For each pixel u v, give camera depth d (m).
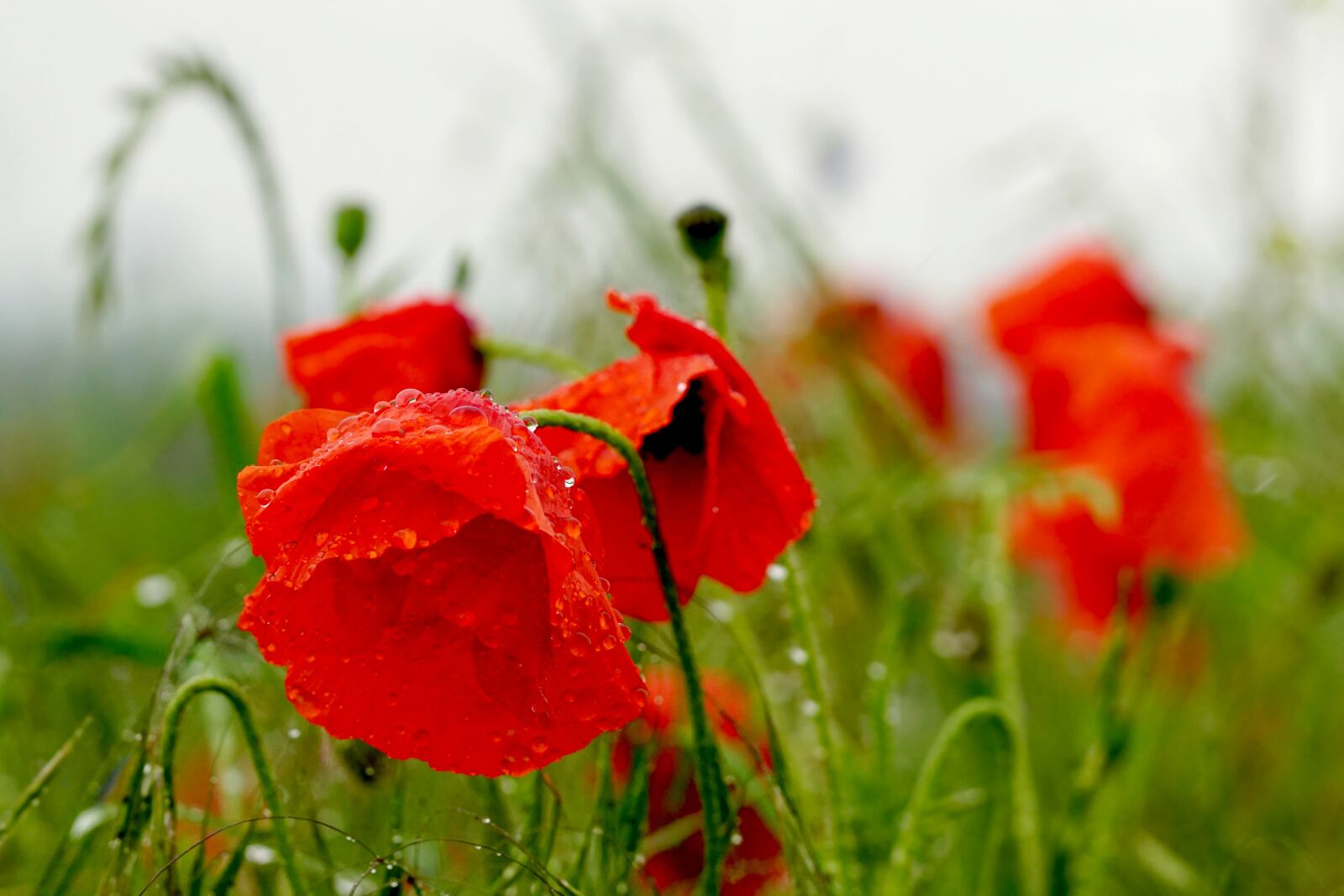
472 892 0.86
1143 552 1.07
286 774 0.88
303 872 0.87
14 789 0.96
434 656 0.80
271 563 0.80
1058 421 1.19
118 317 1.43
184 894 0.85
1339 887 1.05
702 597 0.99
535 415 0.81
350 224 0.97
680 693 0.92
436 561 0.80
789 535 0.84
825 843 0.90
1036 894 0.94
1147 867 1.03
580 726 0.80
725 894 0.92
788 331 1.13
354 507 0.79
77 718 0.96
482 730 0.80
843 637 1.03
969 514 1.10
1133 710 0.96
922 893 0.94
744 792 0.86
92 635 0.94
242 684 0.89
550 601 0.79
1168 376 1.11
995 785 0.98
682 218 0.88
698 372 0.82
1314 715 1.18
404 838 0.86
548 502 0.79
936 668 1.03
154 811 0.84
